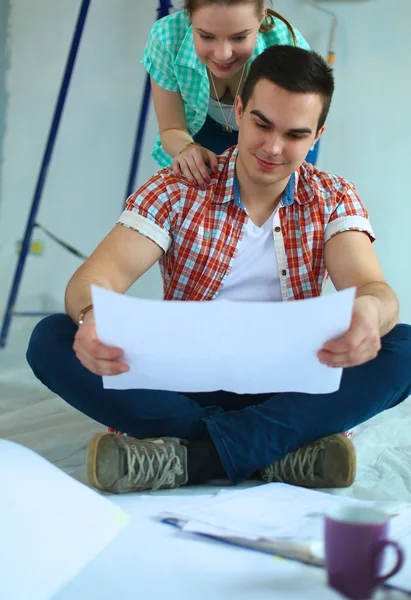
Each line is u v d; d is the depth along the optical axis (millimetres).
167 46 1853
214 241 1494
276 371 1126
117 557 882
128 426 1381
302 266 1512
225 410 1507
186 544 919
